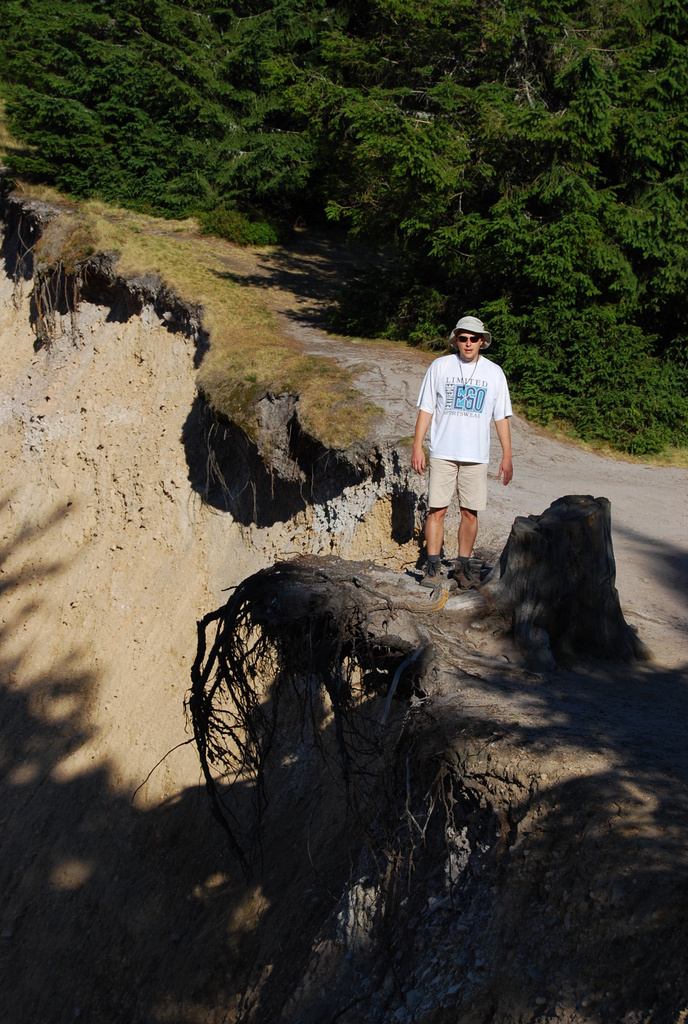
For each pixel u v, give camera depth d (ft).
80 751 48.83
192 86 95.76
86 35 93.66
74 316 72.74
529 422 50.08
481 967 14.94
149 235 84.89
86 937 39.99
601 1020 12.67
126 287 67.92
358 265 90.43
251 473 51.52
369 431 40.68
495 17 54.70
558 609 21.63
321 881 29.63
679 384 49.88
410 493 35.94
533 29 54.60
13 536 64.44
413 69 58.39
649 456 46.44
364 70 60.03
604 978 13.14
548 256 50.65
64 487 63.98
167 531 56.18
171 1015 33.19
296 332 61.98
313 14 90.17
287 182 94.79
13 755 51.03
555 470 42.11
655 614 26.03
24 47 99.40
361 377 48.83
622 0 53.01
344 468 42.60
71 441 65.67
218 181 95.25
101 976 37.83
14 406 73.51
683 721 18.38
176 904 38.47
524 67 56.80
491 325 54.29
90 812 45.44
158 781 44.73
